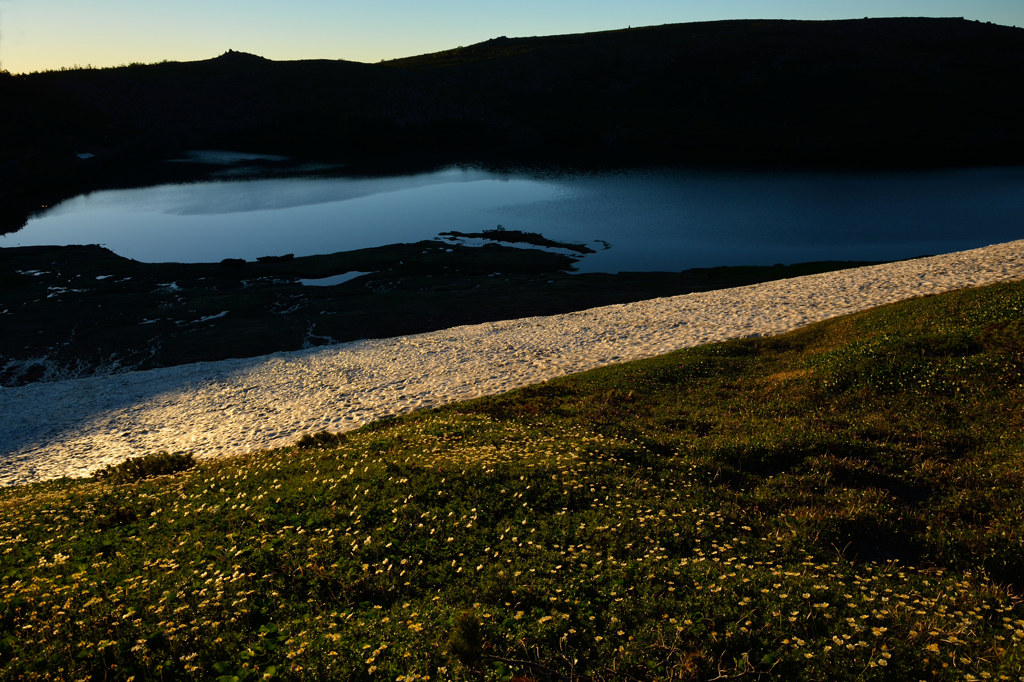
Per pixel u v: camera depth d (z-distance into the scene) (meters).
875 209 115.19
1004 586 10.08
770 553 10.91
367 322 61.81
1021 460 13.69
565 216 121.38
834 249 93.81
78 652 7.39
